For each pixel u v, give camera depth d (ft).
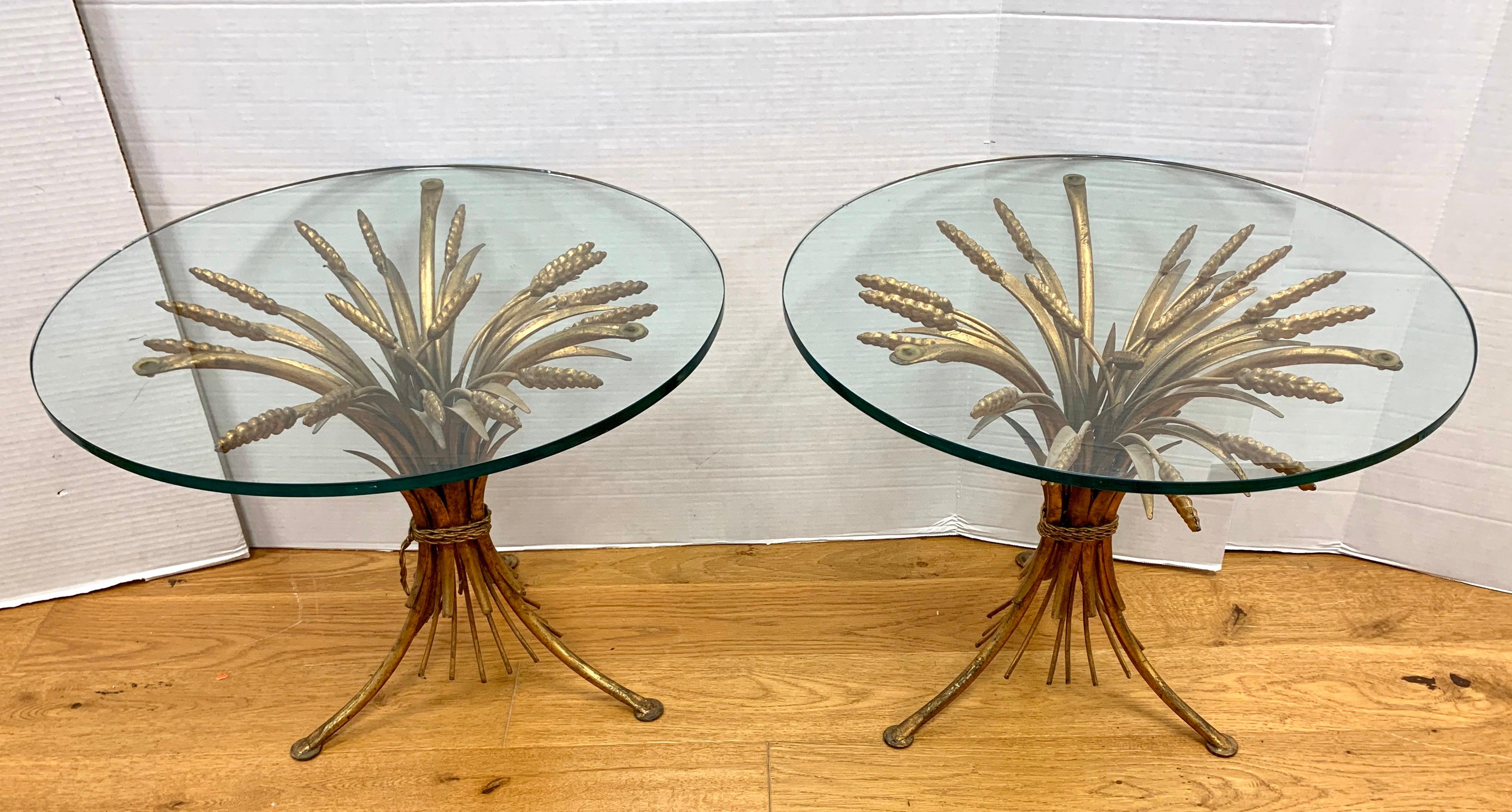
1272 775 4.40
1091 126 4.42
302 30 4.17
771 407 5.16
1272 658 4.92
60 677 4.91
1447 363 3.42
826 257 4.00
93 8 4.08
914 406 3.33
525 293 3.86
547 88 4.33
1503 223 4.42
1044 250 4.00
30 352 4.43
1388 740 4.53
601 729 4.64
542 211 4.28
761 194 4.62
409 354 3.63
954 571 5.47
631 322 3.68
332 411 3.40
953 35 4.26
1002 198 4.26
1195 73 4.22
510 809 4.32
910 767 4.46
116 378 3.51
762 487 5.44
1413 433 3.15
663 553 5.61
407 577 5.44
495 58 4.25
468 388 3.46
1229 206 4.19
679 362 3.48
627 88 4.33
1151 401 3.36
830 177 4.59
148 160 4.48
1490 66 4.16
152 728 4.66
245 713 4.73
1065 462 3.11
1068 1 4.11
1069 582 4.17
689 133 4.45
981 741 4.57
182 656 5.01
